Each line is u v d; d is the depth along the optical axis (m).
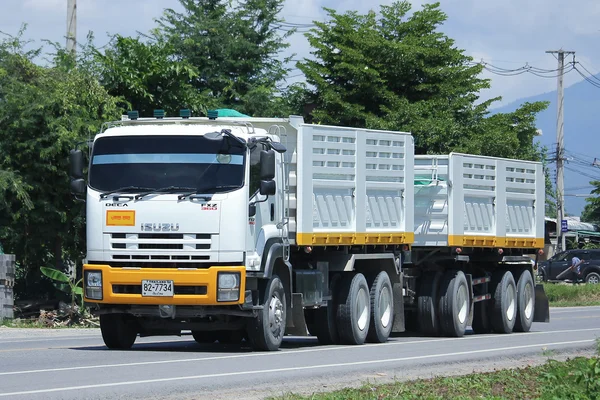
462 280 46.25
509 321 50.16
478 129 82.38
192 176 32.34
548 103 87.88
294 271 36.59
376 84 82.12
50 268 52.03
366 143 40.09
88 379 24.83
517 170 51.78
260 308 33.19
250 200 32.66
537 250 54.22
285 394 22.98
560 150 133.25
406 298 45.56
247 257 32.41
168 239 32.03
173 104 65.56
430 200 46.12
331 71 85.00
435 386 25.53
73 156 33.75
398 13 88.12
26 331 46.19
